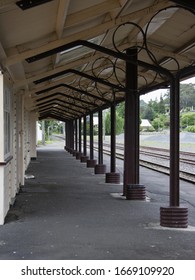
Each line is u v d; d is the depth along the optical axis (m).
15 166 11.57
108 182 14.97
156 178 18.86
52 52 8.53
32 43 7.86
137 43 11.83
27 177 16.52
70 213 8.95
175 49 12.66
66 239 6.57
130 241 6.49
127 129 11.60
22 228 7.38
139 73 15.38
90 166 22.45
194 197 13.05
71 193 12.23
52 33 7.92
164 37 11.65
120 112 82.69
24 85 11.79
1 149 7.83
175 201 7.91
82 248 6.02
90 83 19.09
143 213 9.03
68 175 17.91
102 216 8.61
